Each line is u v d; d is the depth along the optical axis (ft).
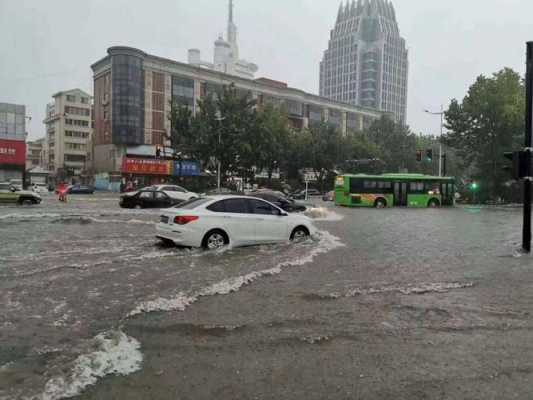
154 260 28.43
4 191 81.97
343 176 105.70
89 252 30.99
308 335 15.40
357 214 78.43
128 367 12.47
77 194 163.84
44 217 56.90
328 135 198.80
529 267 28.63
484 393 11.28
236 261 28.58
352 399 10.89
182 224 32.45
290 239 37.50
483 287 22.97
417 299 20.40
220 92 167.63
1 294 19.85
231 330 15.76
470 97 137.69
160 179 189.78
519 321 17.31
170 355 13.42
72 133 296.92
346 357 13.52
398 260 30.60
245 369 12.53
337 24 491.31
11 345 13.97
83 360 12.81
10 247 32.78
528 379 12.14
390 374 12.35
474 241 41.57
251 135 156.56
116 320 16.60
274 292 21.17
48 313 17.30
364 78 445.37
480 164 140.67
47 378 11.66
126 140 193.57
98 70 212.23
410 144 252.21
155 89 204.95
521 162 36.29
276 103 255.70
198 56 293.84
